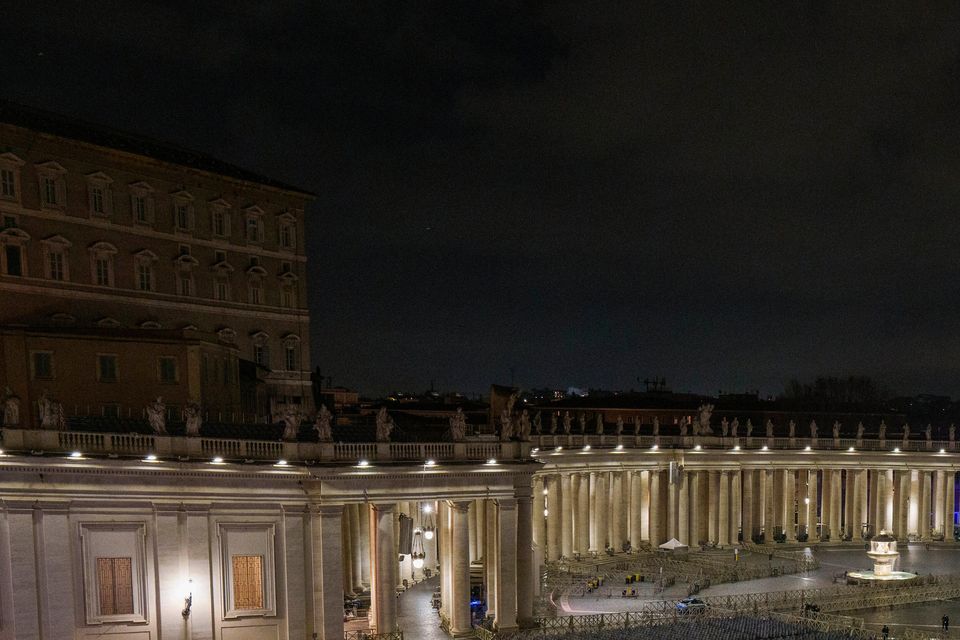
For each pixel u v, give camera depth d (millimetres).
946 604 52750
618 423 69500
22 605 31500
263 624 37281
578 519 66500
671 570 61750
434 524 60688
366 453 40188
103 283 58875
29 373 45188
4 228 53312
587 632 42406
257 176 72750
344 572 51031
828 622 45812
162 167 62844
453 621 42312
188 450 35594
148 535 34656
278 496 37906
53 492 32375
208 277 66062
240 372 62875
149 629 34406
